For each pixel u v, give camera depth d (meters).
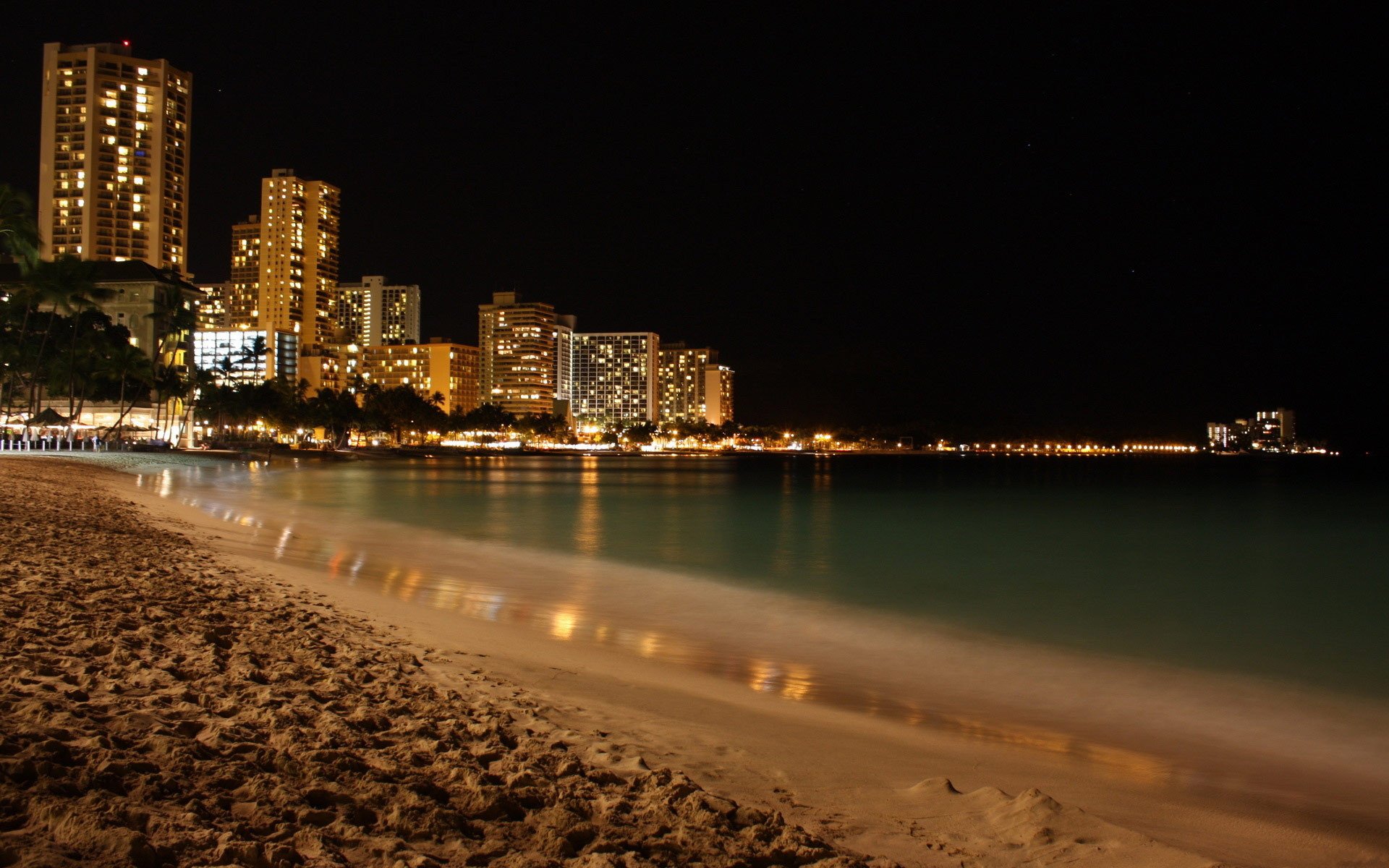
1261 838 7.62
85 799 5.09
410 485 88.06
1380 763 10.64
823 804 7.31
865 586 26.52
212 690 8.40
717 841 5.88
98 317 123.00
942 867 6.04
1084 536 46.03
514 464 190.12
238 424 175.25
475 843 5.49
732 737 9.35
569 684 11.42
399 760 7.02
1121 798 8.61
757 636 17.77
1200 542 43.34
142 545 21.27
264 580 18.58
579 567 28.83
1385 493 100.00
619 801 6.47
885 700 12.77
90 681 8.12
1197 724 12.23
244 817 5.39
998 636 18.83
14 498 28.83
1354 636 19.30
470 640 14.23
